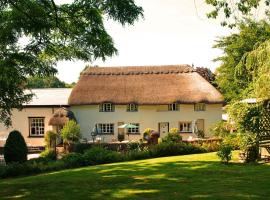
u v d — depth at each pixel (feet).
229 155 58.90
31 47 42.88
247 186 39.29
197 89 137.39
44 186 42.24
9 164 65.21
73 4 41.11
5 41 40.09
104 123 136.46
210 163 58.95
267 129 59.11
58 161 68.59
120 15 39.09
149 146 81.76
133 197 35.42
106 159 71.46
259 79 55.98
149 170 53.21
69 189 39.99
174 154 79.61
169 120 136.05
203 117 135.13
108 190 38.88
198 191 37.32
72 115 133.39
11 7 40.37
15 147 75.92
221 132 70.18
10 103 77.10
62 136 117.60
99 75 144.77
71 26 42.63
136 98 135.74
